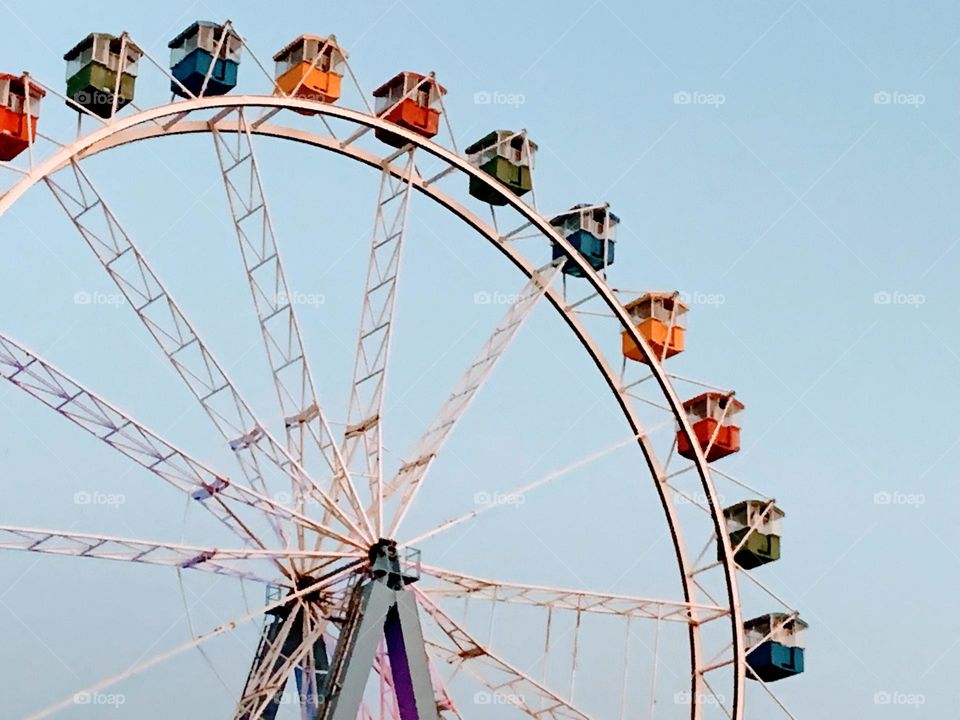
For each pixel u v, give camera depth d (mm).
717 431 51250
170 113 43281
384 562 43250
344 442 45062
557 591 45594
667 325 51969
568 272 50500
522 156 50969
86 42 43969
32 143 40531
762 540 51594
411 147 47844
